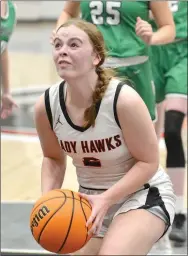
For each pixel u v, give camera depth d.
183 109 6.63
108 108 4.19
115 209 4.47
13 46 19.16
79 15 6.70
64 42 4.16
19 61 17.03
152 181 4.50
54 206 4.05
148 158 4.30
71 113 4.31
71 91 4.25
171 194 4.52
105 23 6.11
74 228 4.00
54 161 4.83
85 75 4.18
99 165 4.44
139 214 4.22
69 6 6.49
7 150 9.87
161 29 5.98
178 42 6.89
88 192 4.62
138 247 4.03
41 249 6.34
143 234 4.08
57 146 4.71
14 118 11.56
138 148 4.28
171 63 6.89
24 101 12.73
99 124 4.23
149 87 6.33
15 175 8.73
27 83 14.38
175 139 6.54
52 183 4.68
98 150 4.33
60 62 4.15
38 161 9.33
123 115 4.18
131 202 4.36
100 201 4.16
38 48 18.92
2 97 7.04
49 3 22.22
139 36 5.65
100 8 6.08
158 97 7.04
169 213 4.35
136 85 6.23
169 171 6.61
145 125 4.21
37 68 16.09
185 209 7.07
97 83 4.25
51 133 4.59
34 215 4.11
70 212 4.03
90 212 4.11
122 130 4.25
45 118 4.48
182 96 6.62
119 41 6.07
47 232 4.01
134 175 4.29
